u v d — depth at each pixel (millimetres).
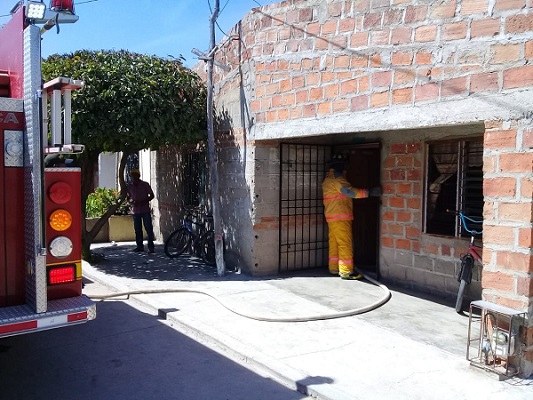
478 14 4648
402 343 5312
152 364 4918
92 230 9734
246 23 8000
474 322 5988
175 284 7891
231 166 8766
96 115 7875
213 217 8680
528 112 4227
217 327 5832
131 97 7992
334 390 4172
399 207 7672
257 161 8148
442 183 7102
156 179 12898
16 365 4875
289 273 8609
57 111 3635
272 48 7426
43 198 3666
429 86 5129
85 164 9391
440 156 7125
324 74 6484
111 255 10547
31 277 3809
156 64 8695
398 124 5469
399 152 7629
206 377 4625
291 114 7121
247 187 8320
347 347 5199
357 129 5996
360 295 7211
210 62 8461
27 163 3832
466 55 4754
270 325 5898
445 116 4957
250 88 8016
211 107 8555
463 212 6793
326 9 6398
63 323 3770
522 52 4297
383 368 4652
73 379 4562
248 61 8008
